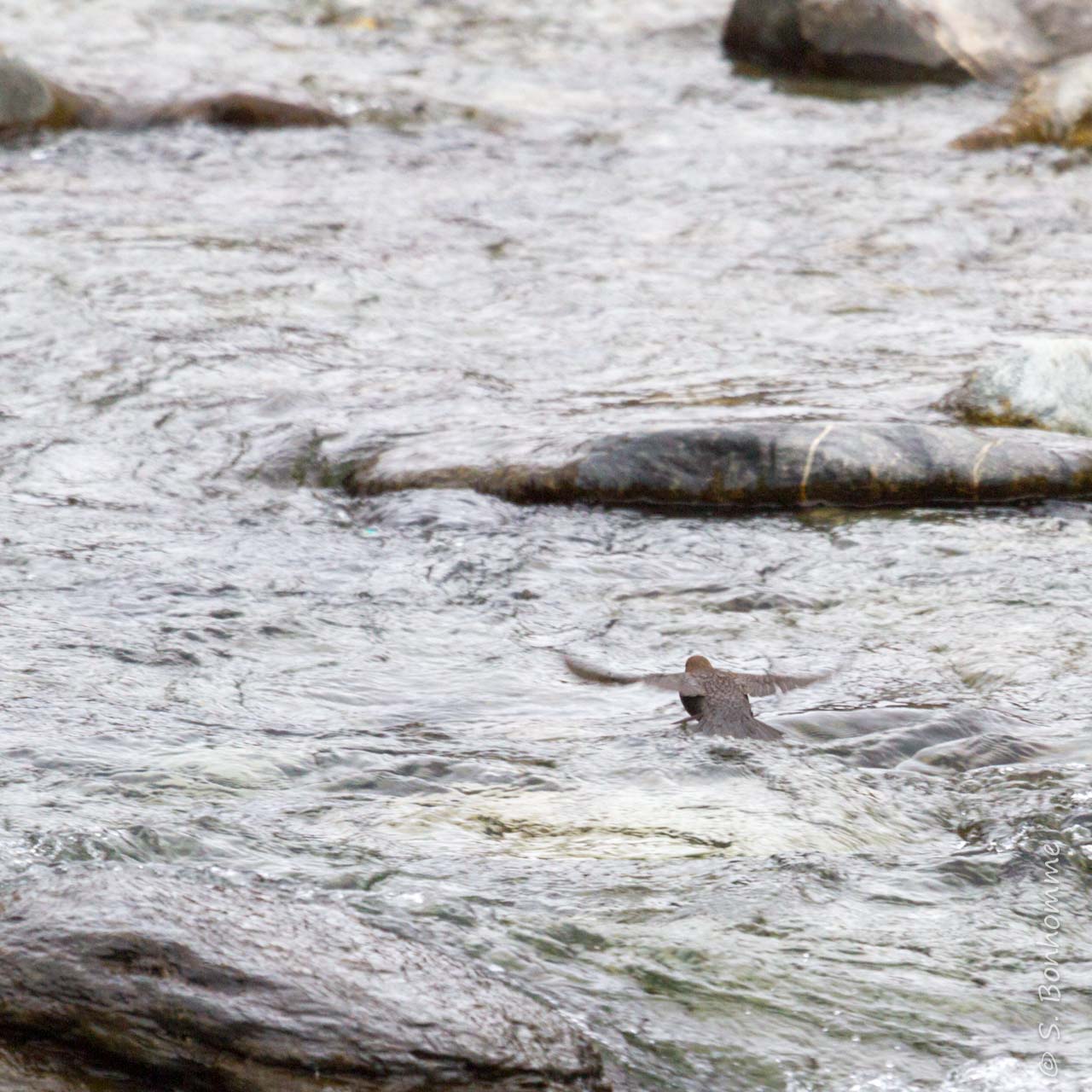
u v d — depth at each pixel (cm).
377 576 3228
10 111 6912
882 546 3403
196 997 1595
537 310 5222
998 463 3653
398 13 9325
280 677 2720
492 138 7331
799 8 8419
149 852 2017
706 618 3050
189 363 4531
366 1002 1597
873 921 1916
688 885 1970
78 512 3544
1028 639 2920
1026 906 1972
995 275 5728
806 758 2378
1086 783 2314
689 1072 1633
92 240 5641
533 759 2362
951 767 2383
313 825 2117
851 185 6694
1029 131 7231
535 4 9606
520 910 1897
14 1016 1614
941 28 8300
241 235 5822
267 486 3775
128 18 9000
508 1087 1557
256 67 8200
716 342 4912
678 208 6397
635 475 3647
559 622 3027
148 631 2881
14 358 4512
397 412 4188
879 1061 1661
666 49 8912
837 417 3956
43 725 2439
